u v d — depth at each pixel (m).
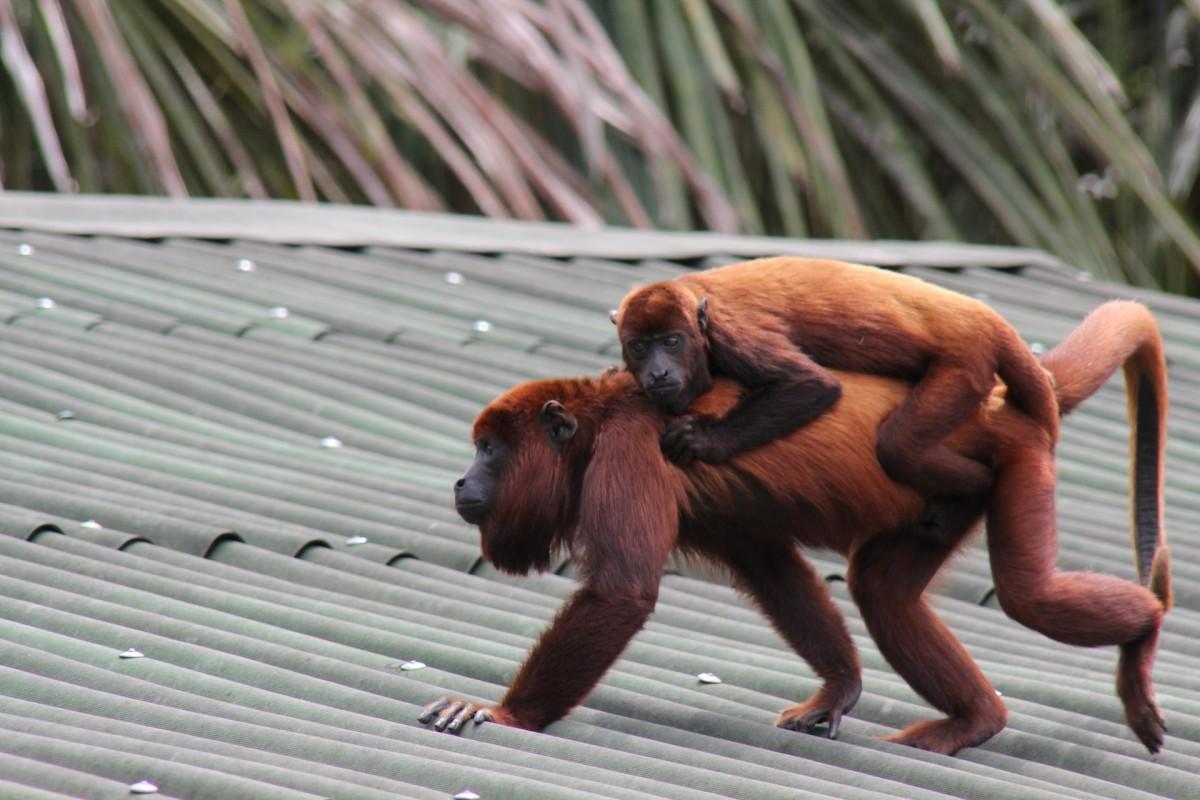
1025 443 13.35
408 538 16.97
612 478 12.43
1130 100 61.59
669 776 11.71
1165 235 55.44
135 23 44.12
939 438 12.93
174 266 26.83
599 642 12.20
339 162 46.97
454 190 50.12
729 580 15.71
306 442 20.14
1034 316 28.33
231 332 23.86
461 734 12.26
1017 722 13.73
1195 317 29.92
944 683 13.33
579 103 41.47
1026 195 51.12
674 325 12.83
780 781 11.84
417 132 49.34
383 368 22.64
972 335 13.24
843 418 13.04
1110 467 21.39
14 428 19.22
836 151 49.47
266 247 28.95
